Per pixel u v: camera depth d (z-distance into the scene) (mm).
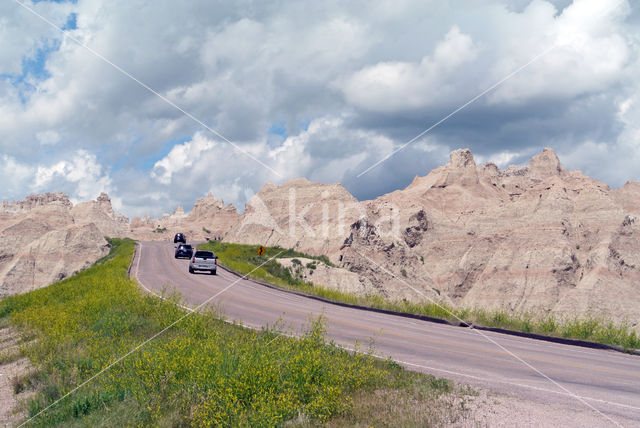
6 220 152750
